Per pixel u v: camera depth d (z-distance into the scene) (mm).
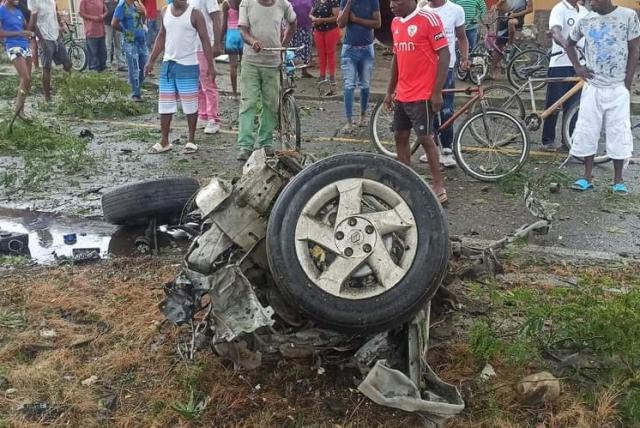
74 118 11367
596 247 5945
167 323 4371
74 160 8484
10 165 8469
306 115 11148
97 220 6582
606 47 7027
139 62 13117
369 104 12125
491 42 13945
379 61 15781
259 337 3521
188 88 8719
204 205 3768
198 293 3570
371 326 3404
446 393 3369
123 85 11961
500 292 4809
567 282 5141
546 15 15211
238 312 3404
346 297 3398
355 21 9445
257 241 3762
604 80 7176
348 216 3467
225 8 12180
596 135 7324
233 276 3479
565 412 3533
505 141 7895
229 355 3518
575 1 8570
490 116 7863
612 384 3688
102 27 15484
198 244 3838
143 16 12828
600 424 3492
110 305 4703
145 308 4633
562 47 8383
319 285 3402
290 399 3631
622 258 5711
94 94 11719
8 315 4594
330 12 11930
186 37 8508
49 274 5285
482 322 4305
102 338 4273
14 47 10703
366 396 3367
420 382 3400
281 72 8430
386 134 9438
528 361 3951
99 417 3561
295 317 3707
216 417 3527
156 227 5965
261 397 3654
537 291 4891
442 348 4090
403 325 3578
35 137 9453
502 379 3818
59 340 4281
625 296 4238
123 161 8641
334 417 3520
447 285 4590
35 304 4719
